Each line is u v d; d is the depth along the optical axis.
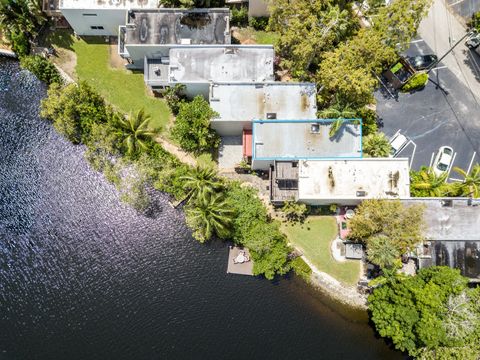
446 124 63.84
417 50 65.38
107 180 64.81
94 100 62.12
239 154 63.41
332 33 56.81
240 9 65.50
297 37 56.62
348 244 59.44
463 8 66.81
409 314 51.31
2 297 60.56
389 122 63.84
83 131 63.06
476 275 55.75
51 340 59.22
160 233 63.16
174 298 60.59
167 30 60.66
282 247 57.81
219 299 60.44
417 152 62.97
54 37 66.56
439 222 55.84
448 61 65.50
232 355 58.69
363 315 59.44
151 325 59.66
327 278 60.06
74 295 60.75
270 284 60.69
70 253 62.41
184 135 60.50
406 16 54.97
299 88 59.16
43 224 63.59
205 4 61.81
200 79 59.62
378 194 55.47
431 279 52.91
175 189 61.56
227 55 60.19
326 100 61.38
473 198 55.72
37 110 66.88
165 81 61.56
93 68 66.06
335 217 61.22
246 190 59.81
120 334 59.41
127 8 60.81
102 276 61.50
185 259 61.97
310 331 59.31
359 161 56.31
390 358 58.44
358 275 59.91
